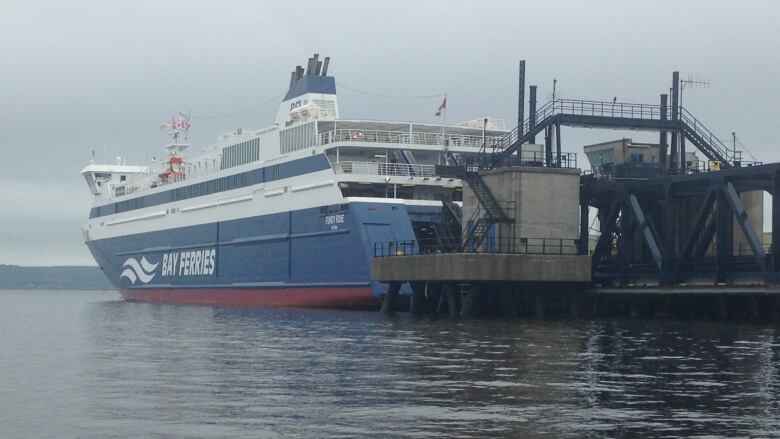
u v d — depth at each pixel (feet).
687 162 246.47
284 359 130.11
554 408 90.53
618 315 216.95
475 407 91.09
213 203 322.55
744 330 173.06
